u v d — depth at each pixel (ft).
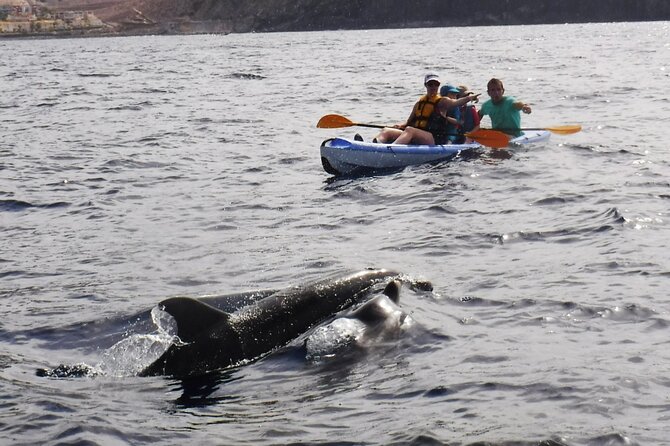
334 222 81.05
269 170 111.14
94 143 141.08
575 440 36.60
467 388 42.22
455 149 111.75
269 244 73.67
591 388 41.65
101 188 101.65
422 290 56.59
